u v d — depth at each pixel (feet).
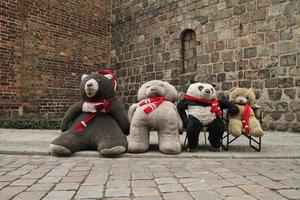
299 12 34.09
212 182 13.25
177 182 13.26
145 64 51.11
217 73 41.04
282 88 35.14
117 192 11.78
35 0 45.62
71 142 19.75
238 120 21.93
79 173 14.96
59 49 48.73
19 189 12.08
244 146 23.86
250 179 13.79
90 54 53.57
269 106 36.06
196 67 44.04
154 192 11.78
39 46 46.01
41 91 46.09
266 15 36.68
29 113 44.47
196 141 21.21
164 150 19.93
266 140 27.84
